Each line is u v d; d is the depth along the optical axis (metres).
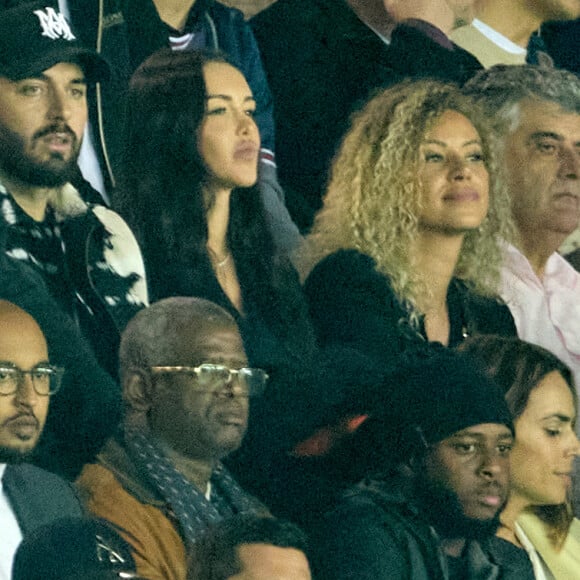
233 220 33.22
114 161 31.70
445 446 32.25
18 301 28.83
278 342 33.28
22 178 29.72
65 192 30.41
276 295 33.62
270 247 33.84
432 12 37.91
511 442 32.88
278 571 28.81
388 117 36.22
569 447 35.91
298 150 35.56
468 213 36.31
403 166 36.03
